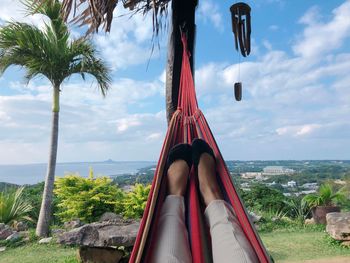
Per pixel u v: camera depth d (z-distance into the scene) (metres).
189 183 2.21
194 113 2.58
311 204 10.69
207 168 2.17
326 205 10.42
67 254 7.36
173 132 2.42
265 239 8.67
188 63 2.84
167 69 3.26
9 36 8.63
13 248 8.16
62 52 8.93
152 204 1.81
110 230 5.61
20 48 8.71
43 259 7.06
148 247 1.69
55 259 6.99
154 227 1.80
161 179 2.01
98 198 9.21
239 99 2.98
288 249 7.53
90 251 5.60
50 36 8.95
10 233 9.10
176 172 2.15
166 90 3.26
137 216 9.21
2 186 12.01
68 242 5.57
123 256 5.68
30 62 8.84
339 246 7.65
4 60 8.74
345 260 6.48
